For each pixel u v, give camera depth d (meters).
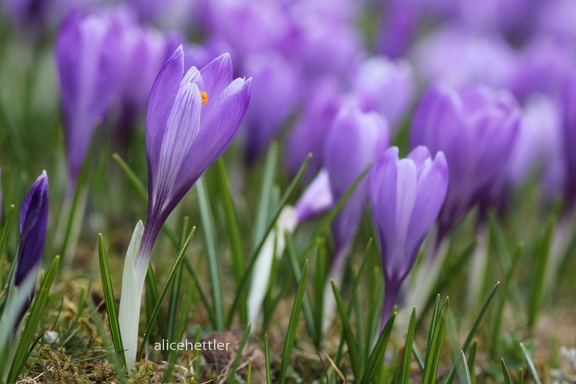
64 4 1.25
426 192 0.80
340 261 0.87
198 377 0.81
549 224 0.91
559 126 1.04
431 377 0.80
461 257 0.87
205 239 0.85
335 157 0.86
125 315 0.78
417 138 0.87
